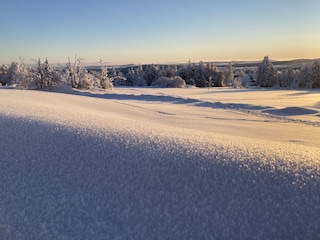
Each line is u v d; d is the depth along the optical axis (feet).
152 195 7.27
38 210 6.98
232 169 7.93
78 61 88.63
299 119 44.29
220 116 45.29
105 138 10.27
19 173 8.27
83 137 10.34
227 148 9.62
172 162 8.43
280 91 155.22
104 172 8.18
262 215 6.44
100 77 100.94
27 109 17.46
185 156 8.76
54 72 80.38
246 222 6.34
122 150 9.27
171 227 6.40
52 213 6.89
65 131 10.98
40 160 8.84
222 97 99.71
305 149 10.44
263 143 11.62
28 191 7.57
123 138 10.37
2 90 51.19
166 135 11.46
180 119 38.63
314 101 85.71
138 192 7.39
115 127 12.45
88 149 9.39
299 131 31.73
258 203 6.72
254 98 97.71
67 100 44.78
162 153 9.01
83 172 8.23
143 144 9.79
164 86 204.44
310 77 196.54
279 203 6.65
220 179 7.55
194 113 47.85
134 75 242.17
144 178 7.82
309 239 5.87
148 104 59.26
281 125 37.01
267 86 229.04
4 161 8.82
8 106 18.39
